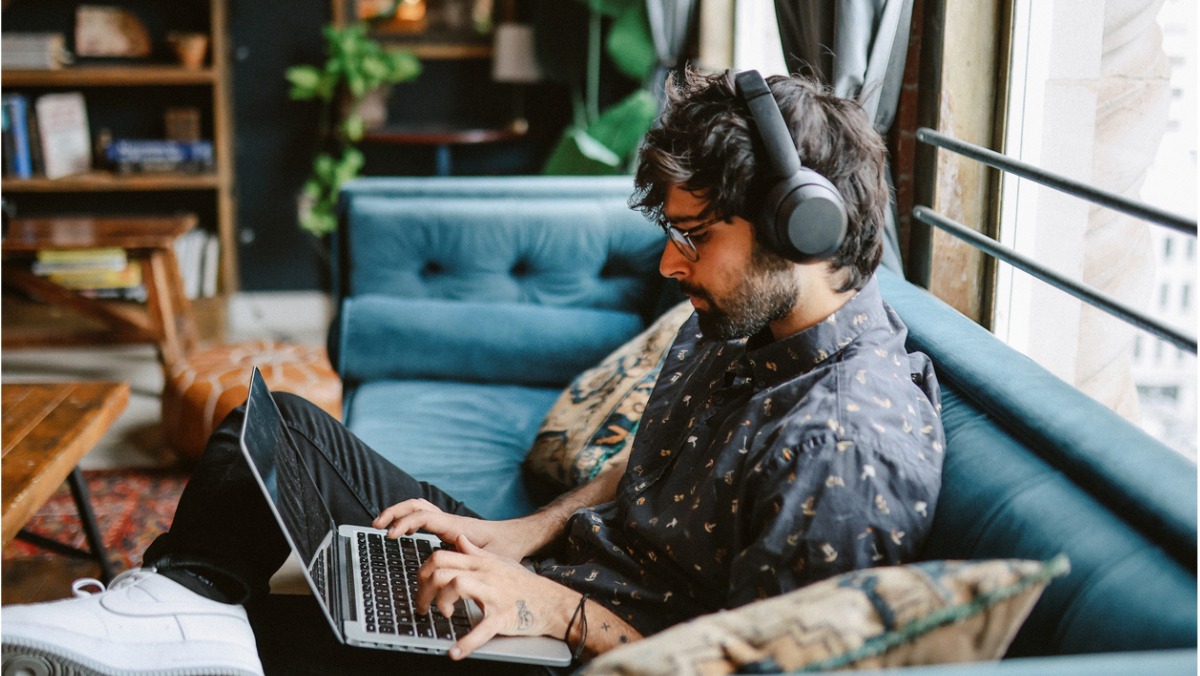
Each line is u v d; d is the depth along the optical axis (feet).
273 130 14.15
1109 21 5.89
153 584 3.62
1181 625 2.50
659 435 4.18
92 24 13.53
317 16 13.96
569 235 7.84
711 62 11.42
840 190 3.57
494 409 7.07
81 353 12.36
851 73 5.67
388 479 4.86
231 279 14.10
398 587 3.98
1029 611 2.79
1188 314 7.97
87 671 3.26
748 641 2.53
